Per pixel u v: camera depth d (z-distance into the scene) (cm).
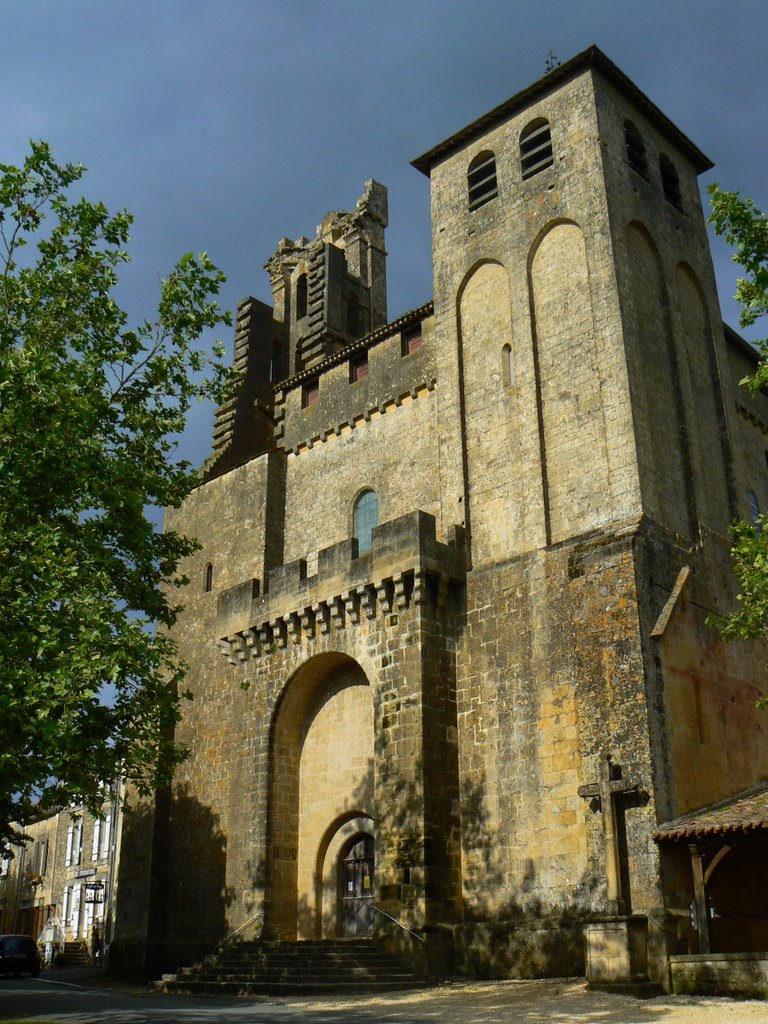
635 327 3008
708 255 3603
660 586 2675
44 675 1694
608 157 3206
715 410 3334
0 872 6719
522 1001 2123
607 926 2267
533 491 2952
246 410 4288
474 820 2741
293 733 3300
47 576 1783
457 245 3472
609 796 2411
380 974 2522
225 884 3331
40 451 1864
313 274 4516
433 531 2980
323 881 3123
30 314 2078
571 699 2638
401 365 3572
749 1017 1766
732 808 2373
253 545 3766
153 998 2555
